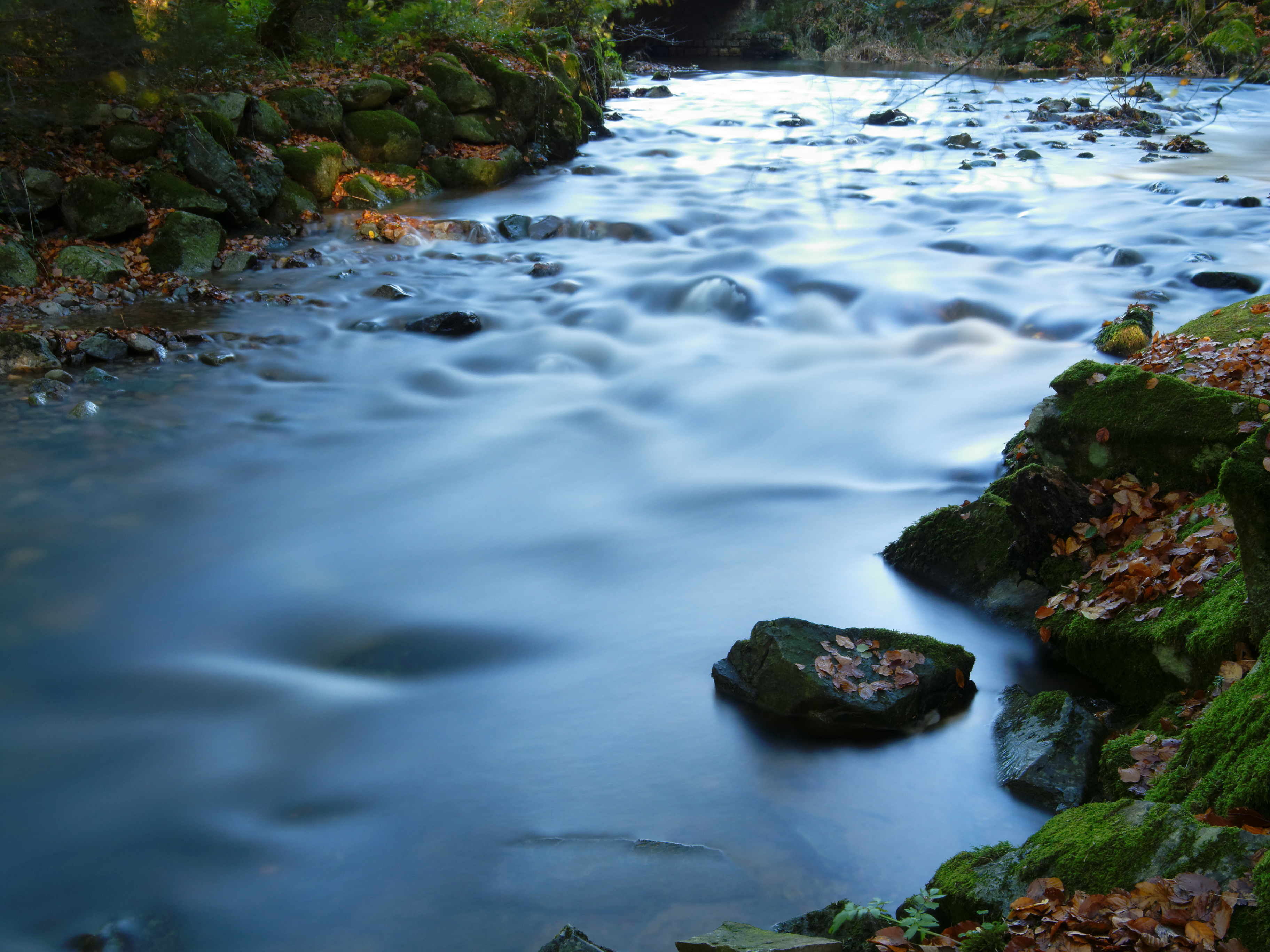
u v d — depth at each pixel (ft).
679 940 12.92
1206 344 24.41
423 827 15.19
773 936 11.64
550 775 16.33
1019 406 31.22
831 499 26.68
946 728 17.28
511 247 48.55
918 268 44.04
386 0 61.67
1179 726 15.20
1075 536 19.95
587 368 36.45
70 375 32.14
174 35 42.91
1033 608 20.02
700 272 44.91
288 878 14.25
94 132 43.06
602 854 14.52
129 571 22.79
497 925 13.28
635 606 21.59
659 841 14.74
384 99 55.52
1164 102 79.15
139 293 39.24
